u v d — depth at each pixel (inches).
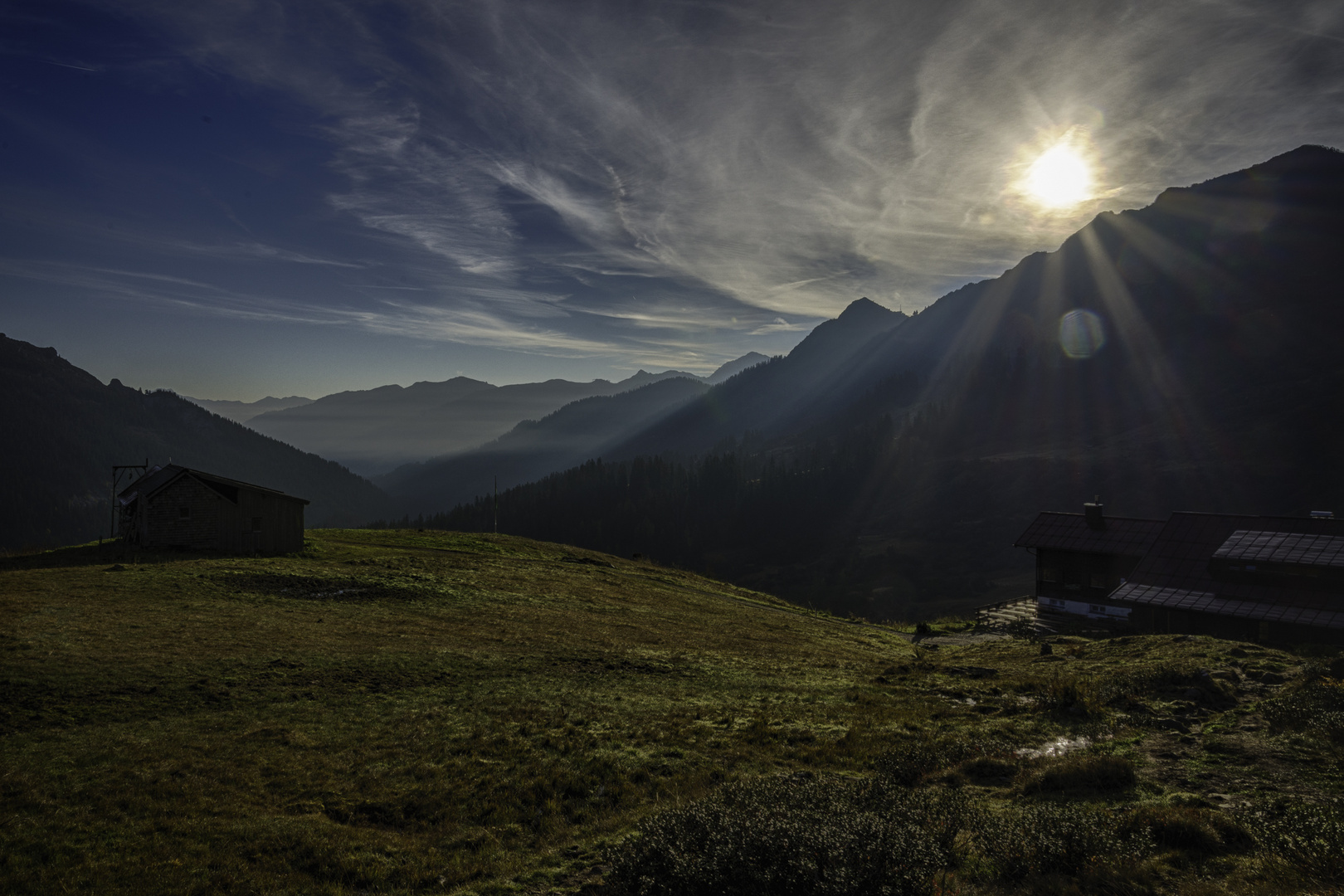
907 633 2132.1
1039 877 343.0
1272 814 398.6
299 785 583.2
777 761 666.2
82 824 478.6
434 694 886.4
